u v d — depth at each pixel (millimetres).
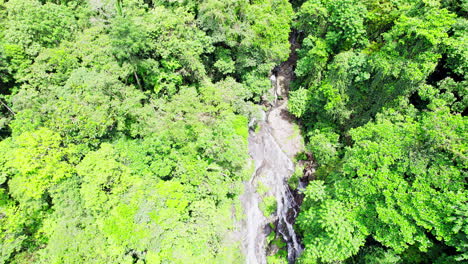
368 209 17047
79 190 20219
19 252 19297
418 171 15258
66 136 20797
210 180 24219
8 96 24531
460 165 14391
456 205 13438
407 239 14633
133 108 24062
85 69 24516
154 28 24656
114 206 19562
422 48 19984
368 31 25875
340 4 25719
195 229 21469
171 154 22938
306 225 20766
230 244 24812
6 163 19281
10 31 23984
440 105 17547
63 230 18375
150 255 18703
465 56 18078
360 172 17281
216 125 25281
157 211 20141
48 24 25625
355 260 19578
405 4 23500
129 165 22156
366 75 24109
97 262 18000
